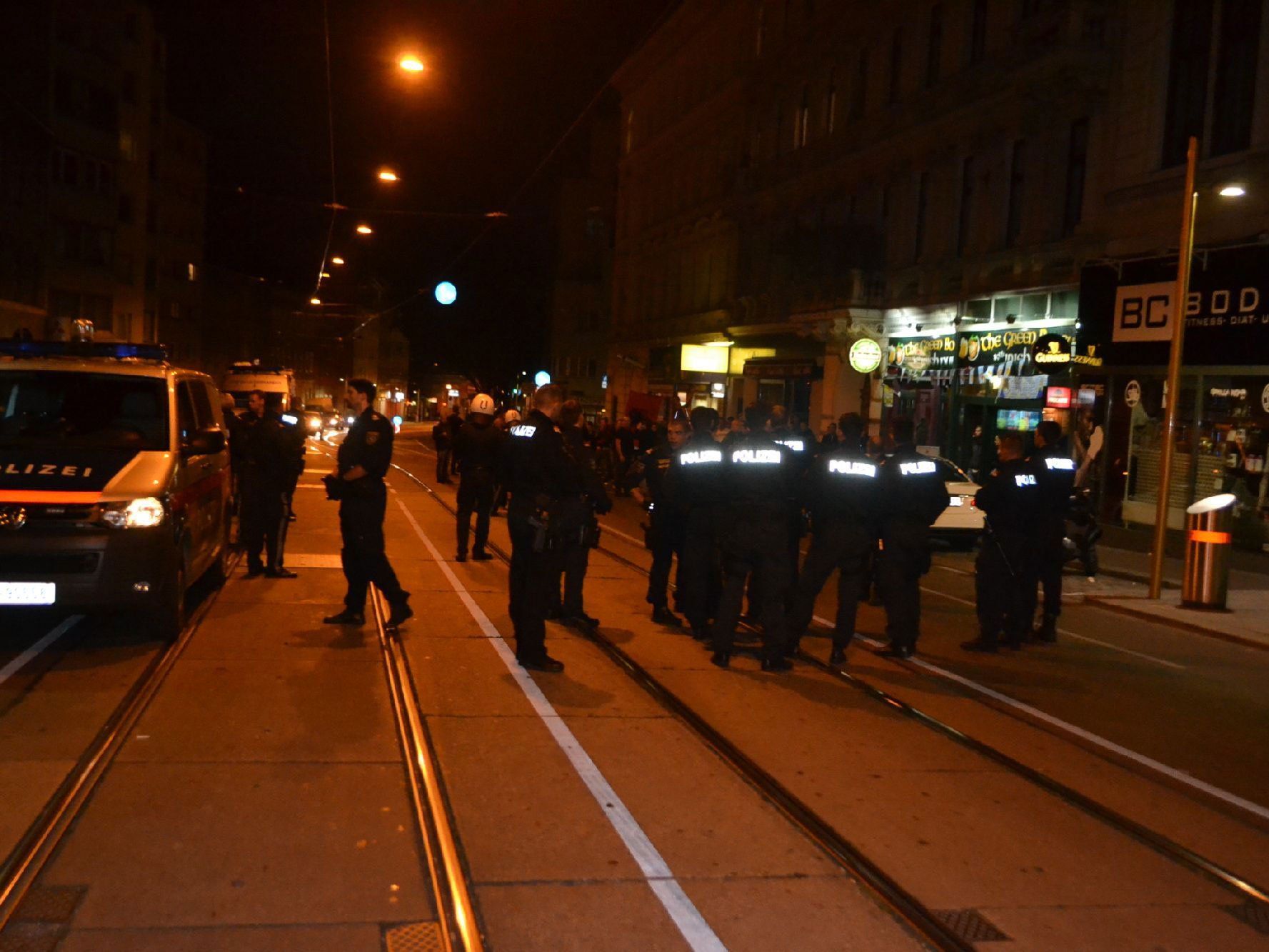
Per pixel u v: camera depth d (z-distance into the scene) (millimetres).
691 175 42156
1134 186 19438
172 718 6219
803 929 4066
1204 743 6973
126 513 7570
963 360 24766
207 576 10219
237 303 71812
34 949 3654
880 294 27812
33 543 7320
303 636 8477
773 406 15297
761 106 35625
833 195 30781
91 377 8680
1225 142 17797
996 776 5973
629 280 49469
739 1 37188
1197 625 11289
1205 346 17734
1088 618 11844
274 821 4820
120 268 47531
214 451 8688
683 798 5352
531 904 4152
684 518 9578
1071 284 21078
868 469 8383
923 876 4621
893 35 28078
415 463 35812
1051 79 21141
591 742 6152
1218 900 4543
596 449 29906
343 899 4113
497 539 15195
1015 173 23453
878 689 7711
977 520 16703
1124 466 19969
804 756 6125
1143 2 19406
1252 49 17328
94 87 44438
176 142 57781
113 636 8219
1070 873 4742
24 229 39031
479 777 5496
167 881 4203
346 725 6227
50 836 4531
